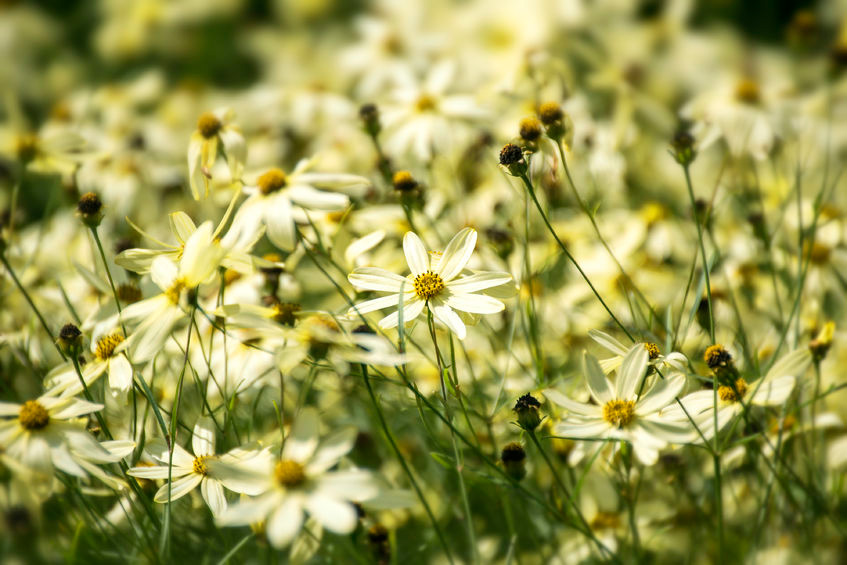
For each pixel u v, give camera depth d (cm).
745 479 104
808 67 119
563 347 107
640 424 96
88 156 110
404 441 107
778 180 113
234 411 101
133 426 100
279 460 94
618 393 96
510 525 100
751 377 101
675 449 103
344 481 93
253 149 126
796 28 116
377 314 103
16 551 99
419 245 98
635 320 102
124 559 100
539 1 127
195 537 103
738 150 114
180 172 125
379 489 93
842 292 109
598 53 126
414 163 115
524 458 97
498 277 97
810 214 111
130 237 112
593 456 98
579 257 110
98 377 101
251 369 102
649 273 110
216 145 105
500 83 115
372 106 108
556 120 101
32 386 106
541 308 107
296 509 93
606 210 116
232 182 105
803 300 107
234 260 97
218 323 99
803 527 102
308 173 103
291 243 102
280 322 97
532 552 104
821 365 104
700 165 119
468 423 98
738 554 102
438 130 113
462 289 97
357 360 94
